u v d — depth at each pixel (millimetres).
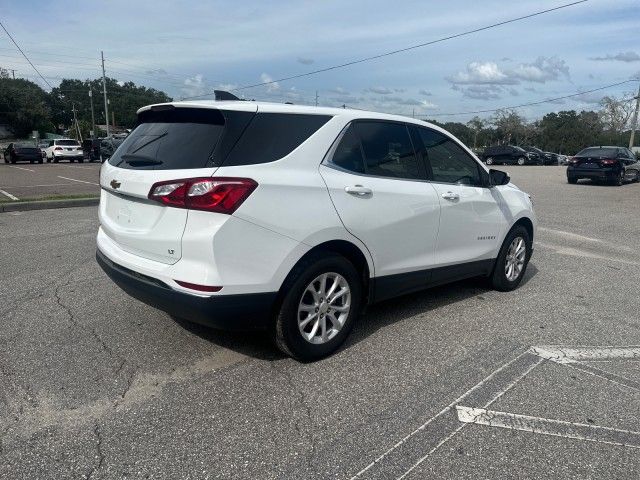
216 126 3432
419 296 5453
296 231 3461
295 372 3648
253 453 2752
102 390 3350
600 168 20469
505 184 5262
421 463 2697
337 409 3189
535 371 3754
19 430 2906
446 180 4789
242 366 3719
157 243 3396
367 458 2729
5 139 77375
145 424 2988
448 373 3691
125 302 4973
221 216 3191
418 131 4586
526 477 2611
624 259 7504
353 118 4008
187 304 3264
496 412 3189
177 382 3471
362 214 3852
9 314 4633
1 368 3615
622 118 78812
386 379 3580
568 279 6320
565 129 89188
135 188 3490
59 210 11211
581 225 10672
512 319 4824
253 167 3340
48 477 2539
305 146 3635
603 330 4602
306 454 2750
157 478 2551
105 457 2695
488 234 5223
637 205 14250
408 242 4297
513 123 89750
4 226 9055
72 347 3967
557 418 3141
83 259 6680
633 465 2723
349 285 3914
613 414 3199
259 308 3422
